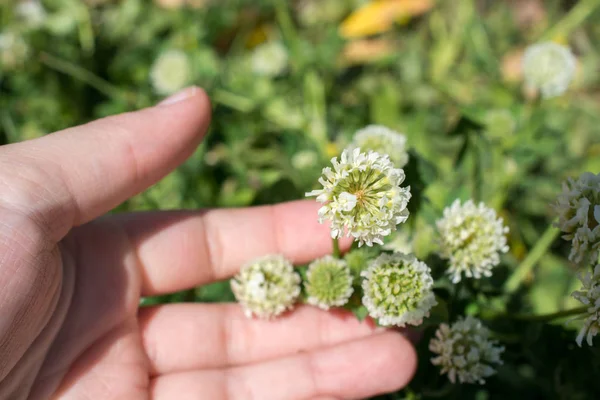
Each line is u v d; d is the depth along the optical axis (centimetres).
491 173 26
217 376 21
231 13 35
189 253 22
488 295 22
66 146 19
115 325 21
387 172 16
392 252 20
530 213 28
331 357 21
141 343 21
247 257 23
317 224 22
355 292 20
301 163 28
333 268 20
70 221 20
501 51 34
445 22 36
